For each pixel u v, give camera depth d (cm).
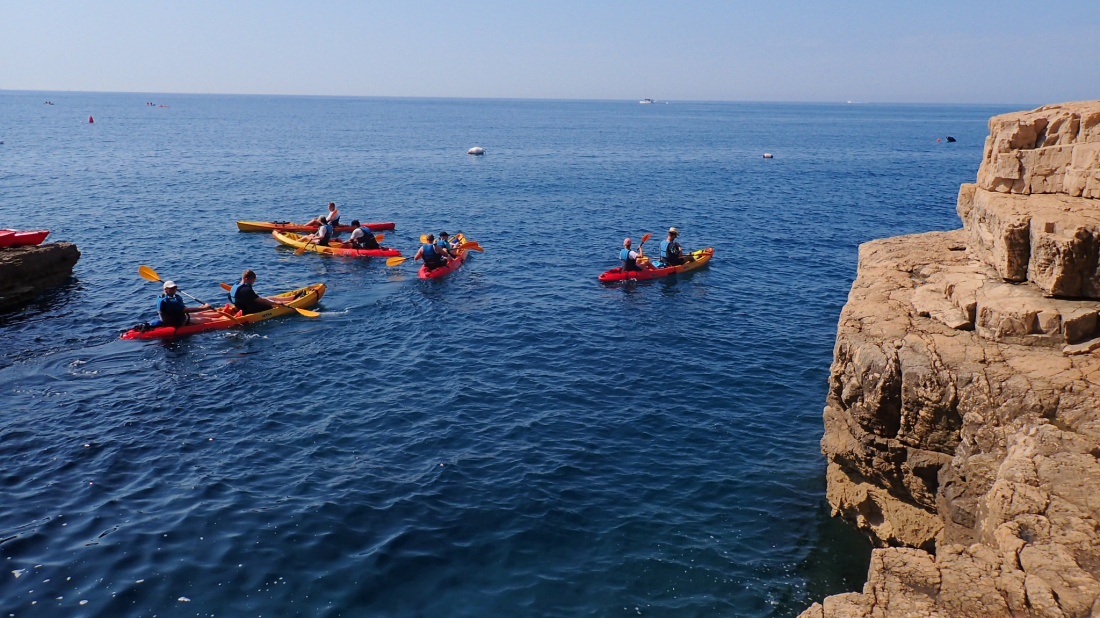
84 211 3148
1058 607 488
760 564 901
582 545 927
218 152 6303
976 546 574
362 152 6731
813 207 3619
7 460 1077
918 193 4197
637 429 1230
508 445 1168
